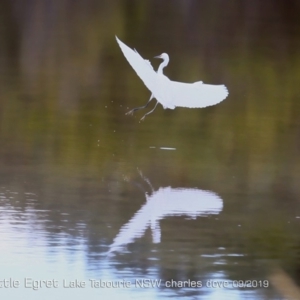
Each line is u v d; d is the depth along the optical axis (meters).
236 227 9.49
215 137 14.57
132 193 10.70
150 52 24.16
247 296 7.69
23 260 8.18
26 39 24.81
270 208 10.33
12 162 12.02
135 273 8.05
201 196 10.71
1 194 10.27
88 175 11.48
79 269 8.05
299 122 16.34
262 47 25.92
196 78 21.12
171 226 9.41
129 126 15.10
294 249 8.86
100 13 30.42
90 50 23.75
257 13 32.53
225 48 25.41
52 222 9.30
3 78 19.22
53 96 17.59
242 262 8.42
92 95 17.97
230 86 20.16
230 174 12.02
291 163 12.92
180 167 12.25
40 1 32.00
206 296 7.62
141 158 12.69
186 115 16.25
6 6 30.42
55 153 12.73
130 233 9.09
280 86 20.50
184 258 8.45
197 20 30.25
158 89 9.18
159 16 30.58
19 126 14.59
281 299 7.62
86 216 9.59
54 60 22.05
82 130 14.52
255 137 14.77
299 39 27.72
